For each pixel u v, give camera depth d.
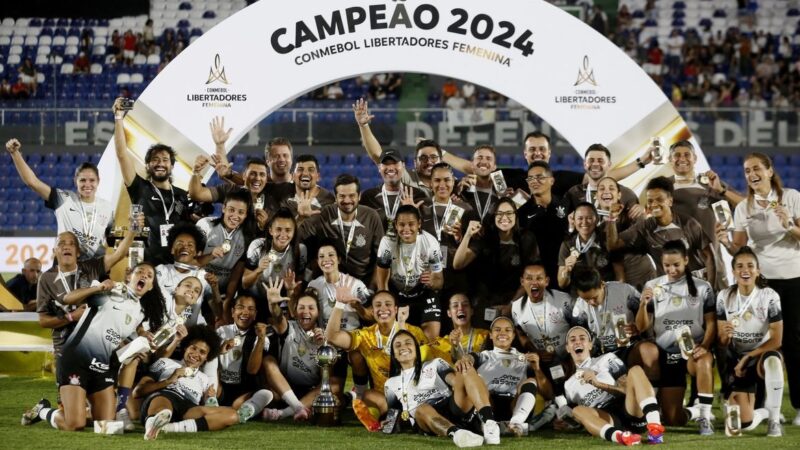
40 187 8.72
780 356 7.43
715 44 22.27
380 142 17.03
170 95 9.46
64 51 22.31
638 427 7.29
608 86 9.43
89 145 17.16
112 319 7.49
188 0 23.31
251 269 8.61
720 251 8.98
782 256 8.21
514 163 17.03
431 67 9.42
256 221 8.92
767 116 17.03
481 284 8.77
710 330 7.75
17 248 14.39
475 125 16.94
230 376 8.17
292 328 8.25
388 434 7.44
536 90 9.43
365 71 9.43
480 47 9.41
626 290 7.93
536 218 8.81
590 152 8.77
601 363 7.40
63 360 7.50
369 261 8.97
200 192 9.17
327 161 18.56
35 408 7.76
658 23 23.14
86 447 6.79
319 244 8.92
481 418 7.04
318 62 9.44
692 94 21.14
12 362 11.28
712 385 7.48
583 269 7.81
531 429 7.53
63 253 7.68
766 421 8.05
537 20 9.39
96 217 8.87
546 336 7.96
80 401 7.46
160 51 22.30
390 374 7.68
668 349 7.78
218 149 9.35
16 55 22.20
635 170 9.17
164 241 8.77
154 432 7.13
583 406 7.32
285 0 9.43
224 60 9.45
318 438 7.24
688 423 7.95
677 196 8.98
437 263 8.42
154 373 7.78
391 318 7.88
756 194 8.23
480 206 9.13
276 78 9.45
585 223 8.20
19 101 17.69
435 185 8.76
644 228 8.55
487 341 7.90
